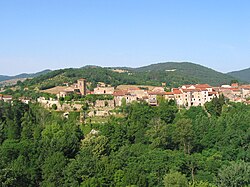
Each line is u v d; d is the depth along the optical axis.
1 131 167.75
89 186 112.12
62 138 147.38
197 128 166.88
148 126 171.00
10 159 134.38
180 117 194.12
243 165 128.62
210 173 132.75
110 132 162.75
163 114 189.00
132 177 117.19
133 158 136.00
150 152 143.25
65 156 137.88
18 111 192.00
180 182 115.31
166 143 157.00
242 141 155.62
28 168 125.06
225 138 158.25
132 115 189.25
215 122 172.12
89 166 121.62
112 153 148.38
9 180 107.25
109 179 119.44
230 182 125.00
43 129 171.75
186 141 157.12
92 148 145.00
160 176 126.12
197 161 137.00
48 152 137.75
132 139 167.62
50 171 122.25
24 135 166.50
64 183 117.06
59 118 193.88
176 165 131.00
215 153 149.25
